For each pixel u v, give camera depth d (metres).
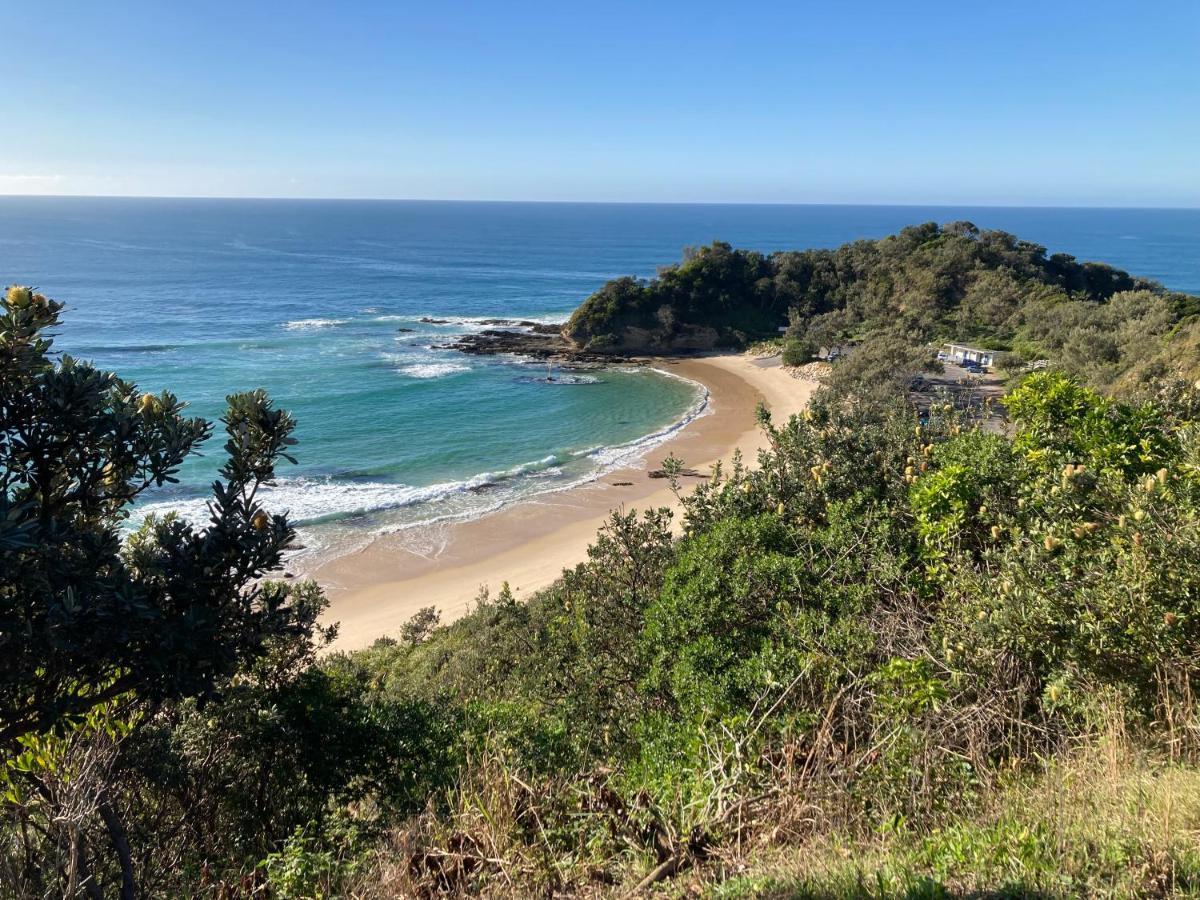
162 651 3.65
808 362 64.31
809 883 3.08
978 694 4.38
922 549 6.27
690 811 4.04
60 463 3.80
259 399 4.20
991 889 2.81
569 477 35.75
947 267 79.25
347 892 3.86
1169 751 3.72
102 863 4.31
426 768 5.79
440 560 26.41
